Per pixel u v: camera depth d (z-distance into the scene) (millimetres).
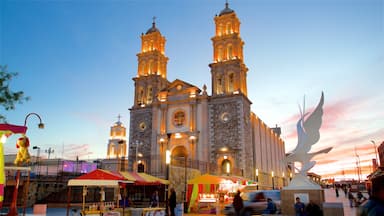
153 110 51562
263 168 55281
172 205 22484
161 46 60094
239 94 47312
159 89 55156
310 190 19594
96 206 23234
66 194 39844
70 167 54281
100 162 53125
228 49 52125
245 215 18078
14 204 20984
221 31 53406
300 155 20828
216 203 30578
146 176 25734
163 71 58250
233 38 51438
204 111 48406
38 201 37969
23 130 17406
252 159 48812
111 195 40469
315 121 21125
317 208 15430
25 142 20625
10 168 20219
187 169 38062
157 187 37062
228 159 45625
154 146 49844
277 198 22812
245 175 44438
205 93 49375
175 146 48625
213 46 52500
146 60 57344
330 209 17078
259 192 23375
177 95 51250
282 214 19953
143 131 51844
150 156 49812
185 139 48438
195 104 49281
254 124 53125
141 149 51062
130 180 22000
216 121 47688
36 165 53969
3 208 32406
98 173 20594
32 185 37406
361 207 5047
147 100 54625
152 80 54938
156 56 56781
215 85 50312
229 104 47594
